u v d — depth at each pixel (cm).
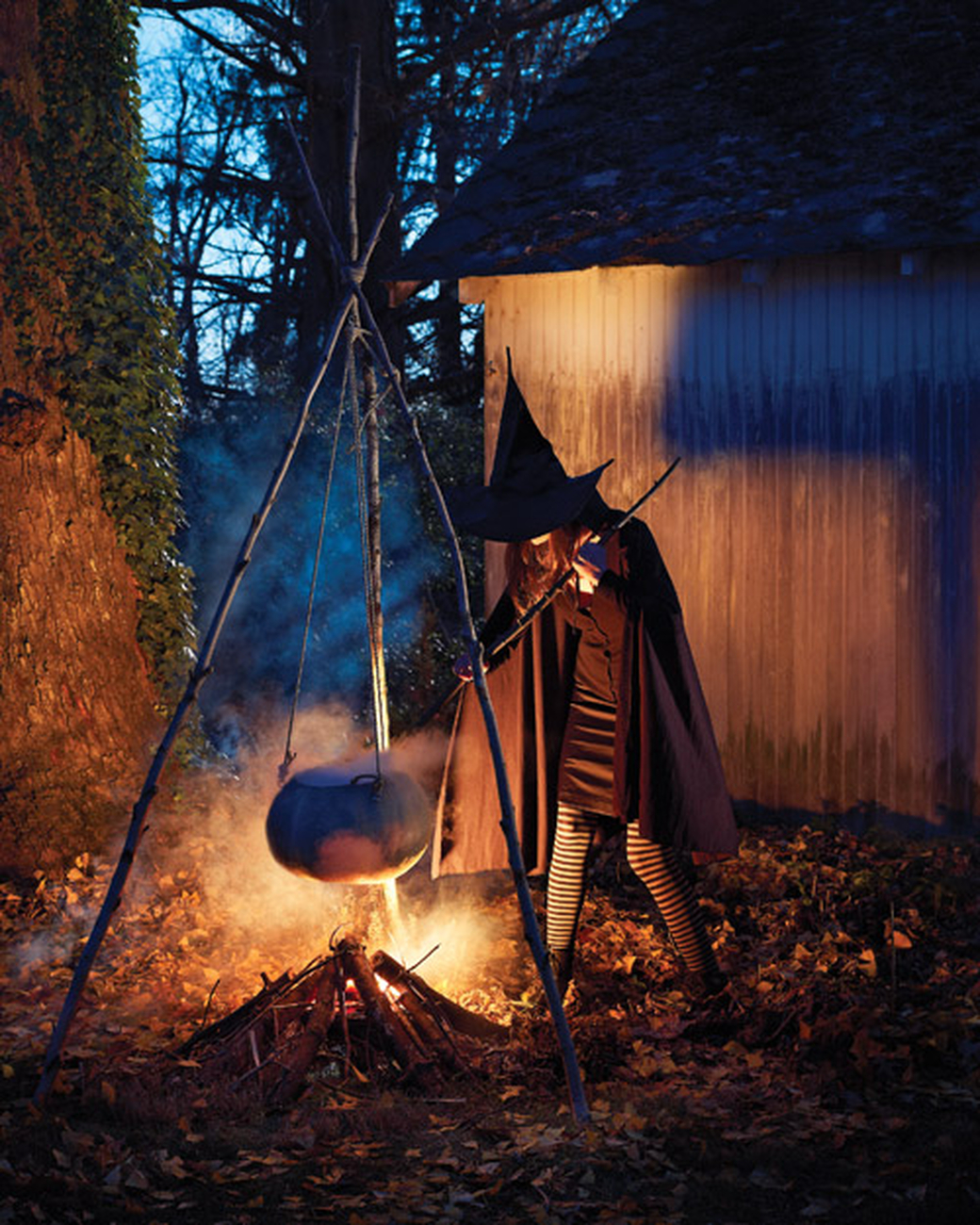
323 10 1286
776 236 676
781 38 840
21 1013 456
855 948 516
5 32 643
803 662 722
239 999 462
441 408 1305
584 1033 416
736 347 727
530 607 427
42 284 651
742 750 737
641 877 445
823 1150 345
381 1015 399
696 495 740
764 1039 423
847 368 705
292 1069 384
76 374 655
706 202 716
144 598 679
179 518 704
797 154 730
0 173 644
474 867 473
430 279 732
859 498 706
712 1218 310
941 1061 402
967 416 684
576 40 1574
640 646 419
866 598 707
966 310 682
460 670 453
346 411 1184
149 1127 358
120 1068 394
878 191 682
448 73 1543
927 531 695
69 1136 343
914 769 702
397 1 1600
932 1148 344
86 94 664
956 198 662
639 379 746
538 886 612
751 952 511
